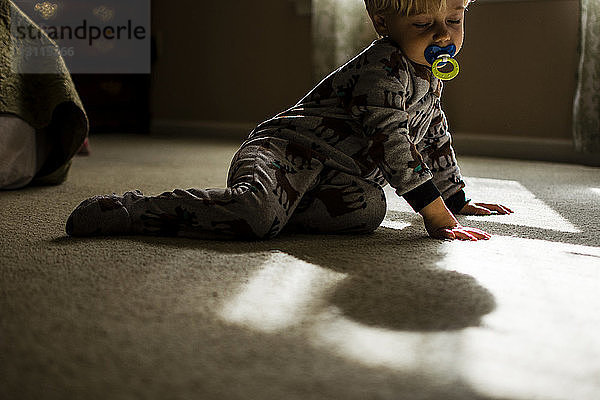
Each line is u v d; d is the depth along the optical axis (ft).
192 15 10.99
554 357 2.07
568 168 7.15
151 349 2.13
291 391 1.87
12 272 2.93
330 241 3.58
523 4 7.88
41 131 5.51
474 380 1.93
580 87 7.21
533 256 3.24
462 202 4.37
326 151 3.70
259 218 3.44
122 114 11.34
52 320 2.36
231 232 3.49
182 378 1.94
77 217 3.54
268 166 3.58
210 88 11.01
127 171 6.63
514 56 8.01
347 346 2.15
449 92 8.45
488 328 2.30
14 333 2.26
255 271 2.92
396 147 3.53
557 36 7.73
